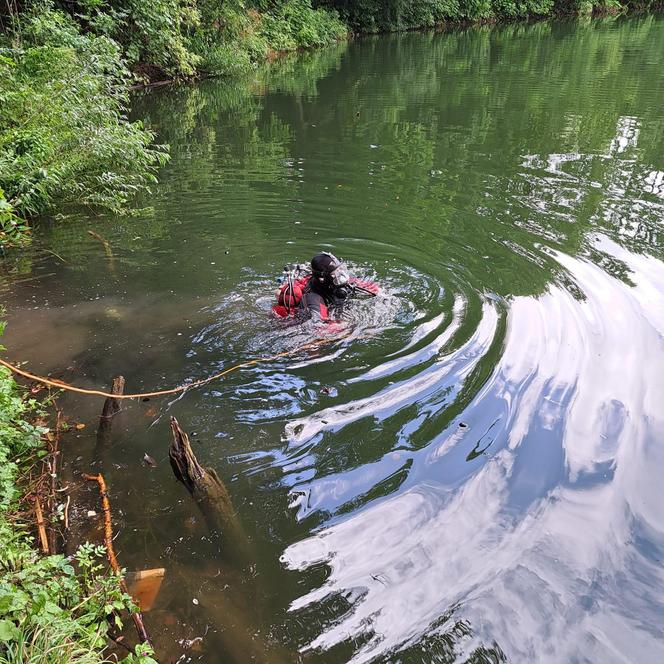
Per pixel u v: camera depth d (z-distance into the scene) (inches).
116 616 78.6
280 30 884.0
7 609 70.4
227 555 92.4
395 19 1181.1
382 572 87.7
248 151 369.7
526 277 190.5
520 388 130.3
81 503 104.6
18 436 114.3
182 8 583.2
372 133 409.1
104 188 284.2
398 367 141.7
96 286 194.5
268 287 192.2
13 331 165.0
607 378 133.5
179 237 238.2
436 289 185.2
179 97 545.6
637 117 432.5
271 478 108.0
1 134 264.2
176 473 104.4
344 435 118.7
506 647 76.0
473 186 295.7
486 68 692.7
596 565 87.4
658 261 199.9
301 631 79.7
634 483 103.3
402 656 75.5
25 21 398.9
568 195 277.7
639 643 76.2
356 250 220.8
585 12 1526.8
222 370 144.4
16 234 224.2
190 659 76.9
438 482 105.0
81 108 287.9
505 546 91.0
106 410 123.6
